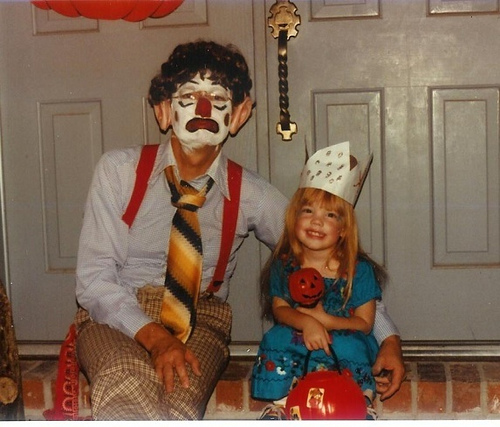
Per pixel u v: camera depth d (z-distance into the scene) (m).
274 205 2.59
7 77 2.95
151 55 2.89
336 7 2.80
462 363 2.82
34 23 2.92
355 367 2.38
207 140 2.50
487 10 2.76
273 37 2.82
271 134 2.87
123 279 2.51
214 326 2.51
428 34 2.79
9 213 3.01
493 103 2.79
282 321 2.45
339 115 2.84
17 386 2.36
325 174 2.46
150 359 2.22
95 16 2.85
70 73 2.92
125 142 2.93
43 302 3.03
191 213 2.46
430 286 2.88
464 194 2.84
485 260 2.86
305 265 2.51
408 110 2.82
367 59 2.81
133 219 2.48
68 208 2.98
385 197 2.86
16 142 2.97
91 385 2.19
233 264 2.66
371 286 2.48
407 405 2.62
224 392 2.68
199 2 2.85
